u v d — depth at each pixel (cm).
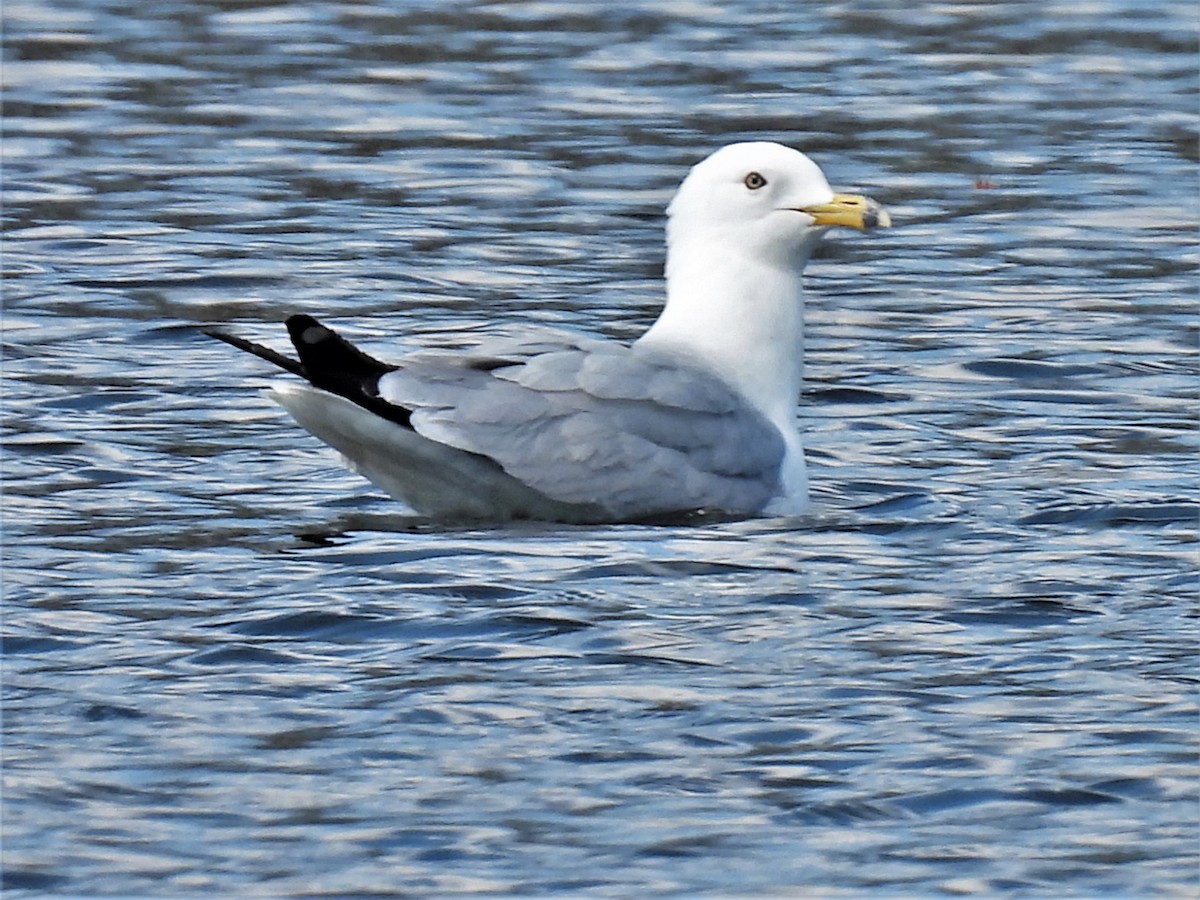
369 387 1394
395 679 1182
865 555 1384
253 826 1021
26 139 2553
